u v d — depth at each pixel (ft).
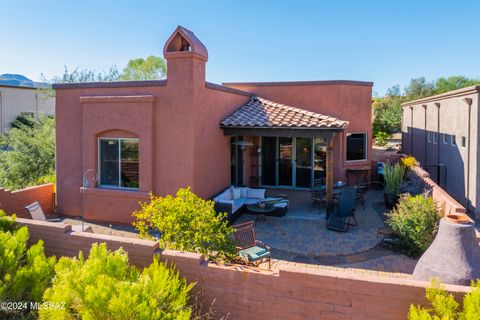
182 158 40.01
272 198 47.06
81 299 16.15
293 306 18.53
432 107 71.51
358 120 60.39
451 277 20.20
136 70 110.22
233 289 19.45
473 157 48.57
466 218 21.91
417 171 53.42
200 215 24.81
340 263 31.32
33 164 61.62
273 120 46.44
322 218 44.45
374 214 46.52
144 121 40.45
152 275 18.58
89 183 43.14
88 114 42.50
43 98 107.65
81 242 23.22
